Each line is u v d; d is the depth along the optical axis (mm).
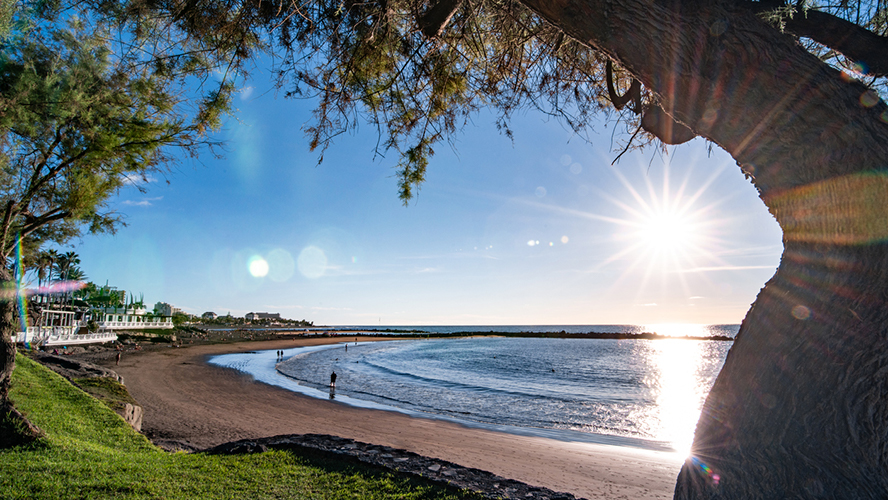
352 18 3039
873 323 1480
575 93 3912
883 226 1489
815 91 1562
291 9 2982
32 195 5598
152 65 3400
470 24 3324
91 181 5289
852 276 1543
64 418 8445
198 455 7051
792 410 1577
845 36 2098
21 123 4117
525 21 3312
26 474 5270
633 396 29000
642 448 14734
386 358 58219
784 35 1641
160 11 3127
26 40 3850
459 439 15055
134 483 5305
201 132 4094
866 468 1407
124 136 4586
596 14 1708
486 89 3809
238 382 28703
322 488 5598
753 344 1788
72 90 4004
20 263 6430
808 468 1497
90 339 45719
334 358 56250
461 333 170000
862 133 1534
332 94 3385
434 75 3568
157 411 17312
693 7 1600
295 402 21859
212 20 3148
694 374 44781
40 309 39500
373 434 15266
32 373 11789
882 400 1431
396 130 3627
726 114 1684
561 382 36406
